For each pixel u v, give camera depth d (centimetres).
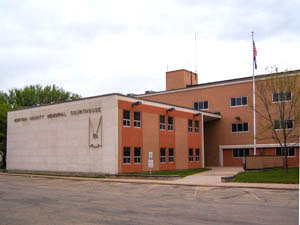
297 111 3475
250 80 4691
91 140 3356
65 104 3631
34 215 1230
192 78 5772
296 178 2434
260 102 4519
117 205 1462
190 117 4322
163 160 3797
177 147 4038
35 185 2498
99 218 1155
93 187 2333
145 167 3525
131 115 3412
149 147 3609
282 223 1052
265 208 1355
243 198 1681
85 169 3378
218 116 4881
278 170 3112
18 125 4131
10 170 4081
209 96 5047
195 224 1041
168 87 5669
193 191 2028
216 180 2667
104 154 3241
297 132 4200
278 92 3434
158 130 3762
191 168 4250
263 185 2212
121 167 3222
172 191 2047
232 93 4844
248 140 4650
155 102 3753
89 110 3409
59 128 3659
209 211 1287
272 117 4381
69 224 1063
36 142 3884
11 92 6556
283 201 1559
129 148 3347
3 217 1200
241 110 4741
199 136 4475
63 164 3575
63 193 1959
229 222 1070
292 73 3341
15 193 1956
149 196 1805
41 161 3803
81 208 1380
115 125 3198
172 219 1126
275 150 4441
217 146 4947
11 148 4191
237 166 4756
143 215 1207
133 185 2458
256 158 3222
